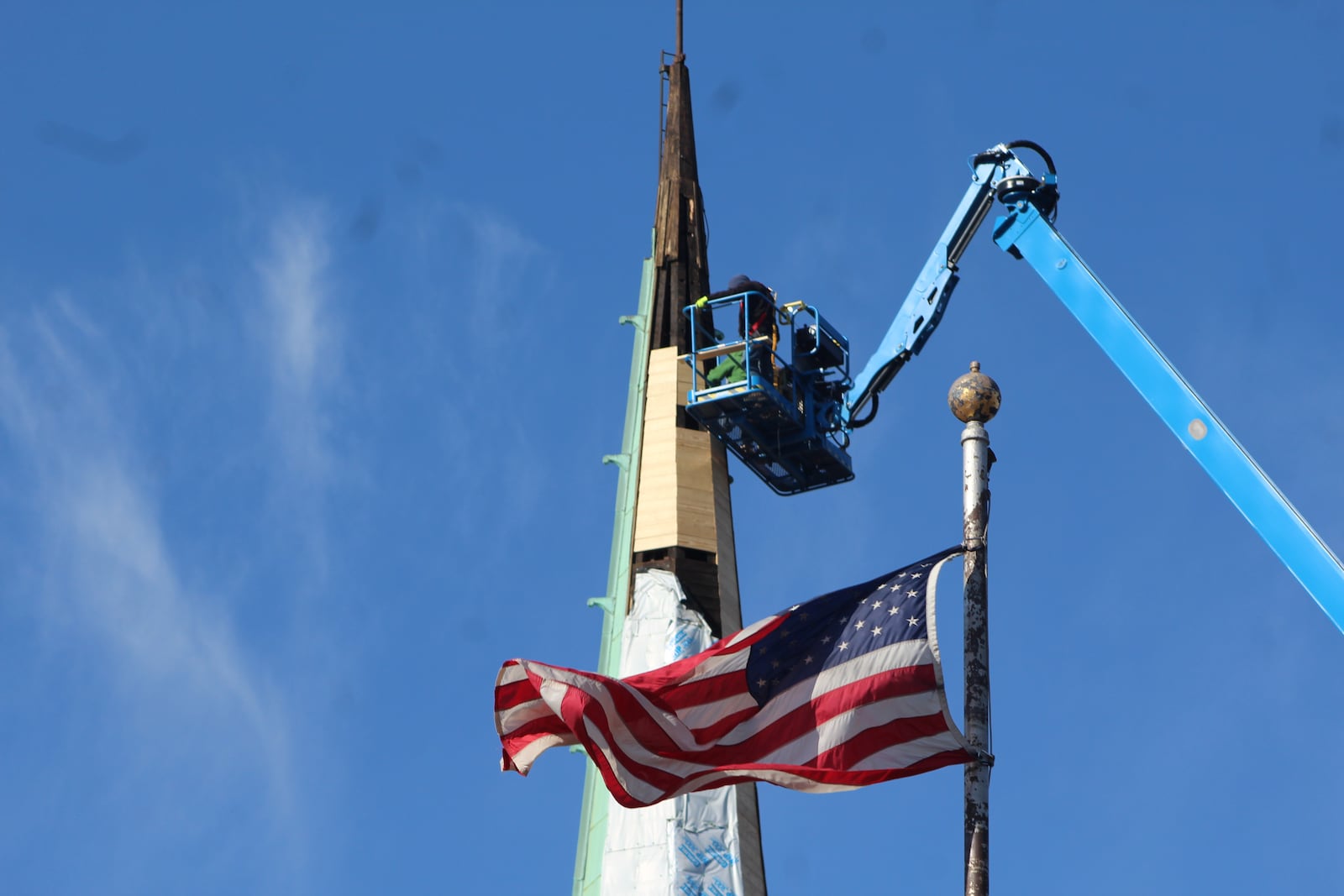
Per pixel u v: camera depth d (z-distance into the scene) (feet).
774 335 392.27
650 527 414.00
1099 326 288.10
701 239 468.34
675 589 397.19
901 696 200.64
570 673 214.48
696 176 477.77
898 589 207.31
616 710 212.43
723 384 389.60
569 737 224.12
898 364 391.45
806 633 212.02
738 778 203.10
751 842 364.79
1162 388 269.85
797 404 394.52
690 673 214.69
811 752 203.41
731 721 211.61
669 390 437.58
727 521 423.23
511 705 222.69
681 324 448.65
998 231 315.37
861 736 200.44
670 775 209.15
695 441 428.97
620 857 357.82
